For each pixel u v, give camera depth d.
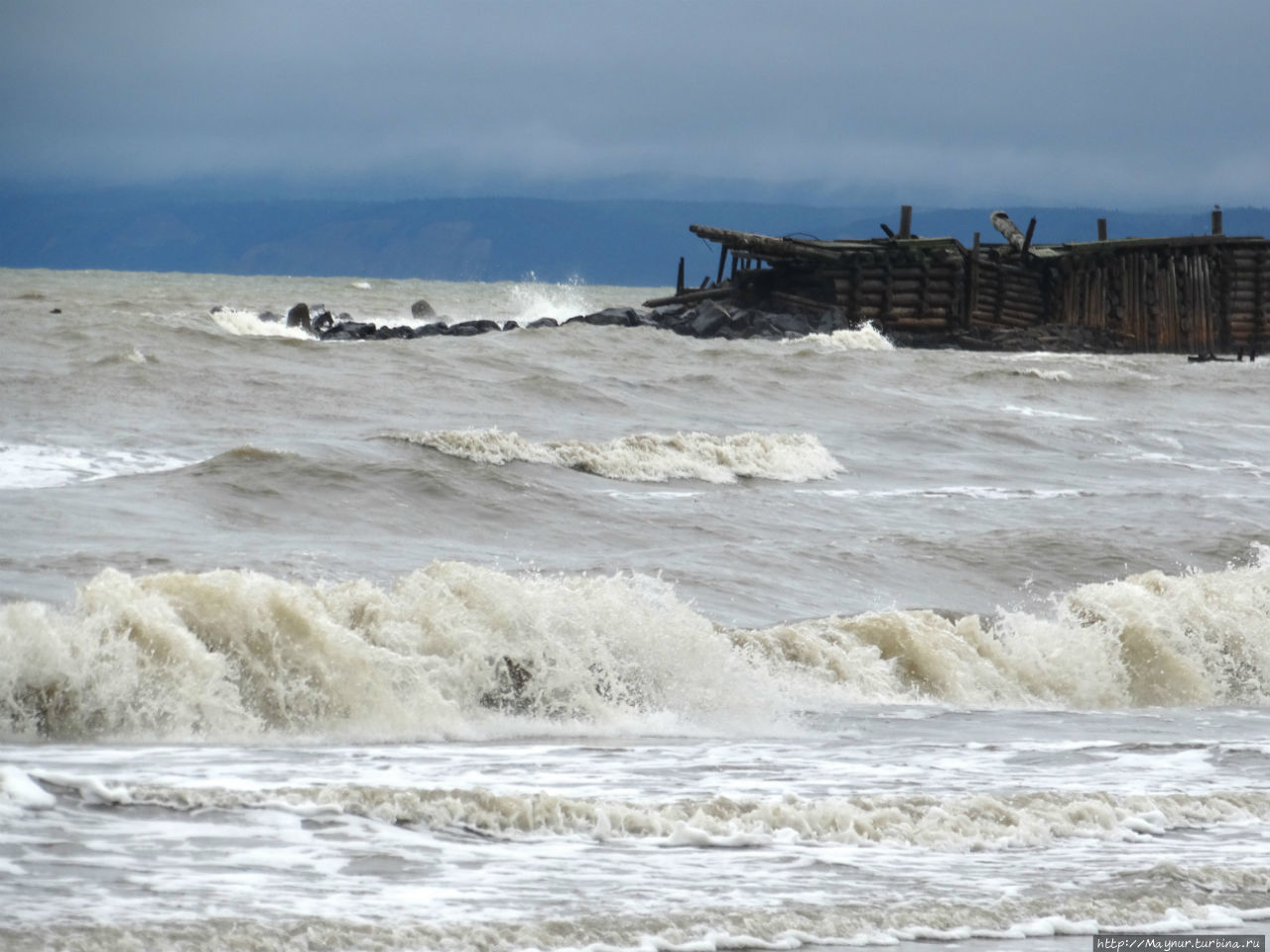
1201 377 157.38
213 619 35.59
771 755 32.62
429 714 36.03
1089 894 21.34
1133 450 104.44
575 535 64.50
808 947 18.69
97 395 89.50
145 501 60.00
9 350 105.12
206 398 92.31
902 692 45.12
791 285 197.75
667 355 138.88
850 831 24.34
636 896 19.94
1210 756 33.81
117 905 17.95
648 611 43.22
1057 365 159.75
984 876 22.25
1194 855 24.20
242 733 33.19
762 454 85.50
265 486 64.81
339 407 94.12
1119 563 64.50
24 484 62.94
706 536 66.25
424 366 114.75
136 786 23.25
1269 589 57.47
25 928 16.75
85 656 32.84
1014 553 64.62
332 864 20.64
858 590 56.91
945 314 197.00
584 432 93.19
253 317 164.75
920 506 77.75
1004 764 32.25
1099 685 48.59
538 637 39.75
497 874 20.77
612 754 31.97
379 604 39.25
